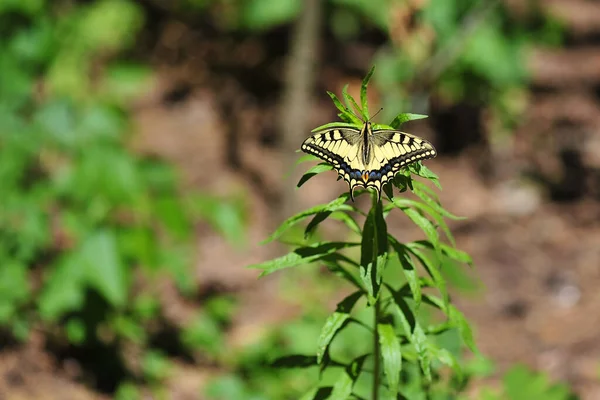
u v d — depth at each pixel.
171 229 8.28
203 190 12.94
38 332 8.80
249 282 11.15
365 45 17.06
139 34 16.70
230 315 10.22
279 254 11.77
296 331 9.18
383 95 14.13
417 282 4.48
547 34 17.80
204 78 16.27
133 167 8.48
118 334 8.98
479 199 13.90
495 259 12.31
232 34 17.17
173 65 16.58
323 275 11.43
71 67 13.62
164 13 17.48
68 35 13.77
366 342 8.23
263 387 8.56
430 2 12.94
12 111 9.25
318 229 12.28
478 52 14.51
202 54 16.89
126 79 14.80
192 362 9.27
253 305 10.70
